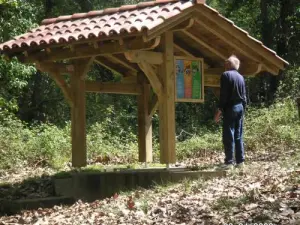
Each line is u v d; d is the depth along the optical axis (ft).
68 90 40.86
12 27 65.46
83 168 42.45
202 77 38.93
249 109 65.31
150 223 24.98
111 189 36.78
